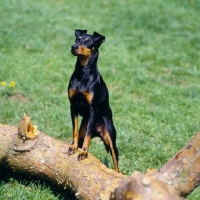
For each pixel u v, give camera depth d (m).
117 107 8.84
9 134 5.98
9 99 9.01
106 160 6.80
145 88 9.84
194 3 15.93
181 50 12.12
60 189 5.94
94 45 5.97
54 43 11.99
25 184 6.10
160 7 15.41
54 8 14.98
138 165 6.86
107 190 5.10
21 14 13.88
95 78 6.02
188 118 8.55
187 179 4.56
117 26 13.63
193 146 4.52
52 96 9.10
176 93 9.67
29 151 5.69
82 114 6.23
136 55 11.69
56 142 5.79
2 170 6.29
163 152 7.24
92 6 15.46
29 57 11.03
